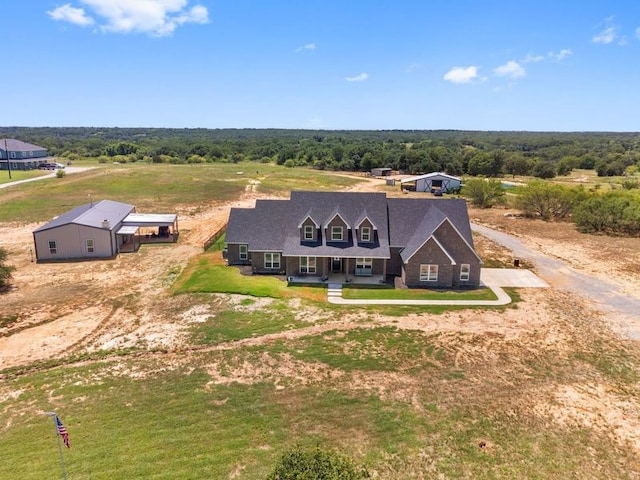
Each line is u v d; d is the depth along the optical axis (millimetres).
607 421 19094
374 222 38812
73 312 31125
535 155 179250
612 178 123875
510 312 30969
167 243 50062
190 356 24719
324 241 37875
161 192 81875
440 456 16906
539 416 19375
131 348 25766
